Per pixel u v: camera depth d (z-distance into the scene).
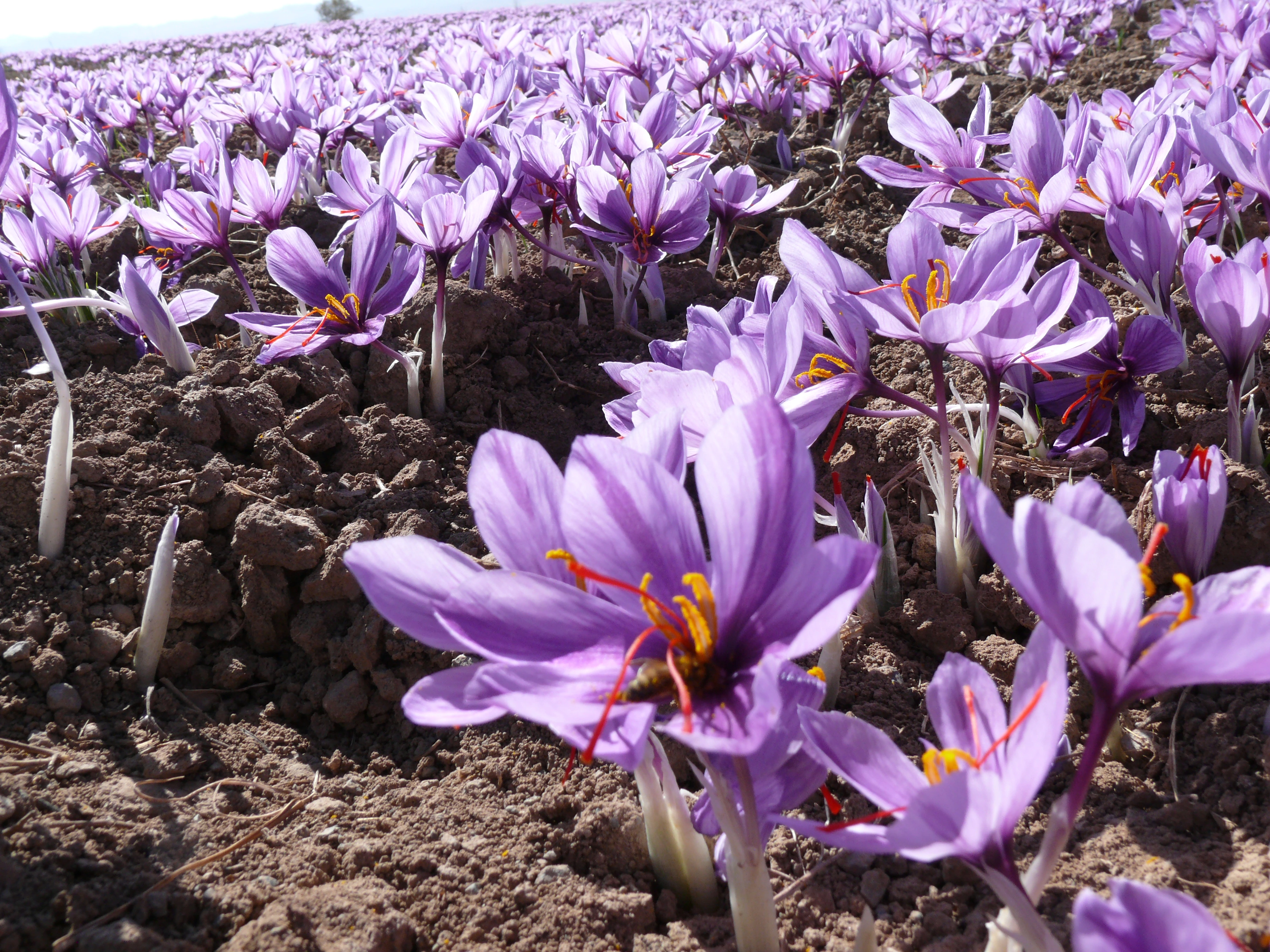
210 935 0.24
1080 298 0.33
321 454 0.38
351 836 0.26
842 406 0.29
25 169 0.63
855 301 0.28
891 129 0.42
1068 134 0.39
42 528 0.31
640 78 0.67
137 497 0.34
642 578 0.19
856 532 0.30
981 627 0.31
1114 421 0.36
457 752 0.29
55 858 0.24
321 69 0.93
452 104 0.48
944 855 0.18
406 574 0.19
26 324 0.44
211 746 0.29
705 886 0.25
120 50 3.19
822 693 0.22
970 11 0.98
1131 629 0.18
